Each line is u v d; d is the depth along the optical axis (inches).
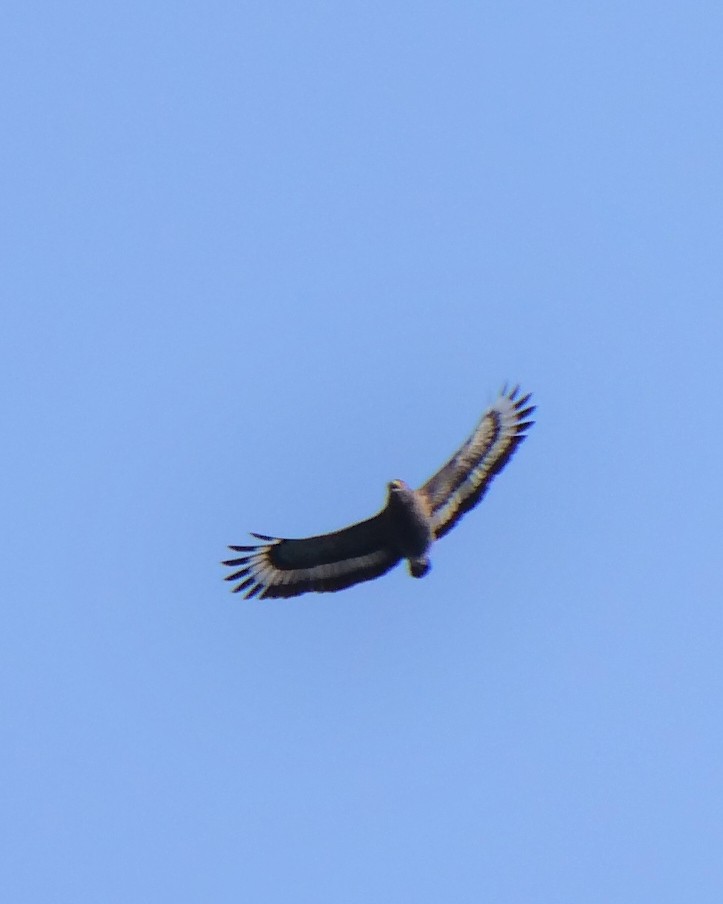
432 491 1358.3
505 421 1380.4
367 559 1374.3
